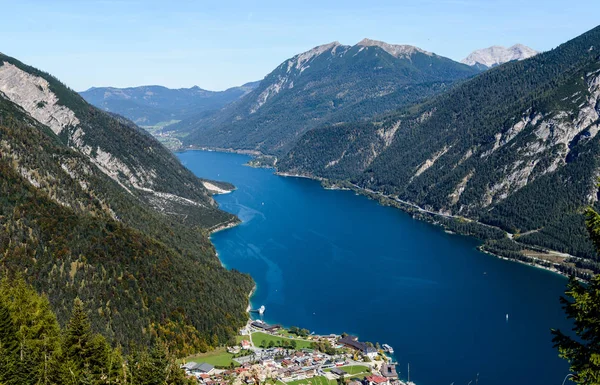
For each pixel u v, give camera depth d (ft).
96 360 355.97
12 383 315.58
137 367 371.35
